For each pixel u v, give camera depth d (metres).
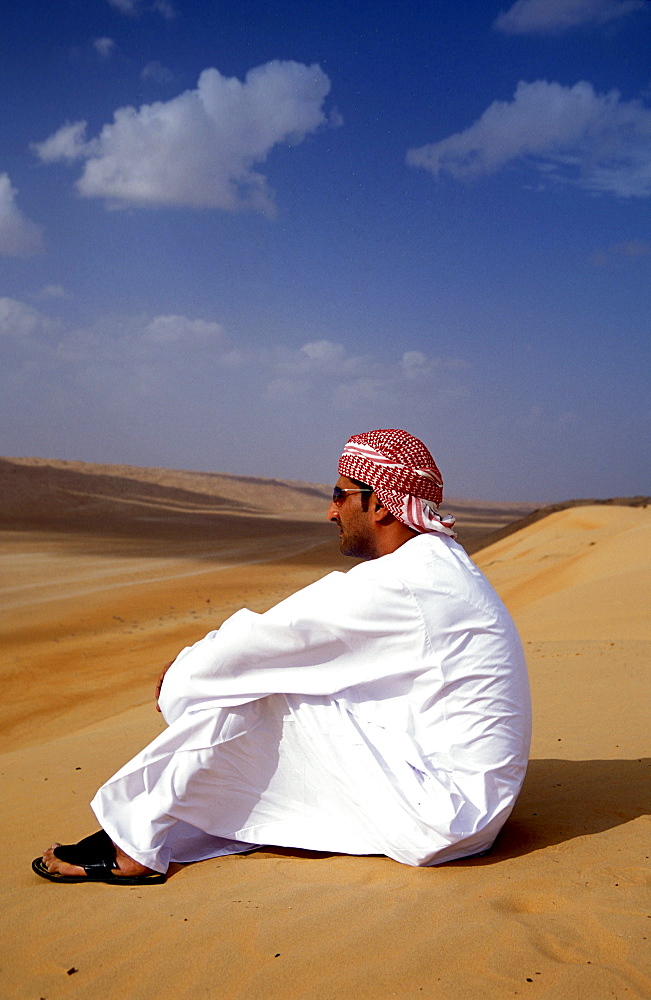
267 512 114.12
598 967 1.89
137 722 8.78
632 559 18.22
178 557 42.84
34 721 12.39
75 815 4.25
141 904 2.44
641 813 3.09
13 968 2.12
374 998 1.84
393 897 2.29
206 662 2.74
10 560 37.22
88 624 21.53
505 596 19.91
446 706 2.61
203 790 2.77
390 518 2.85
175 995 1.91
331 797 2.70
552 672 8.07
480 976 1.88
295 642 2.66
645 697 6.32
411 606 2.59
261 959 2.02
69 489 92.50
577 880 2.40
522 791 3.68
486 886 2.37
